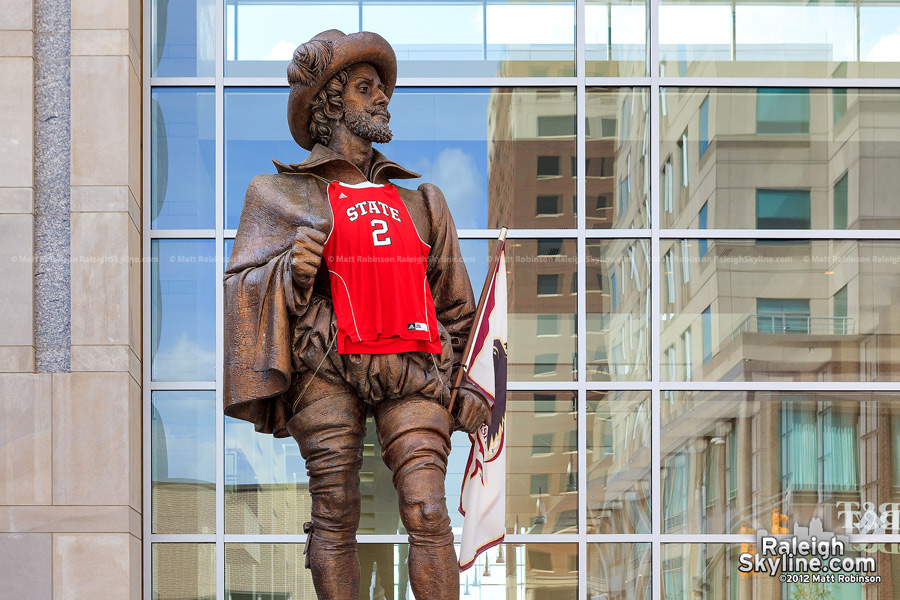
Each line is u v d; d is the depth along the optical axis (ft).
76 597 26.50
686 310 30.83
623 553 29.68
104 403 27.17
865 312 31.04
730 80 31.76
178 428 29.37
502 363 23.34
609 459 30.07
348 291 21.49
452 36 31.65
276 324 21.16
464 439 29.76
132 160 28.71
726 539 29.91
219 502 29.14
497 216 30.94
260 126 30.81
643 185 31.27
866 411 30.66
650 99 31.60
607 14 31.91
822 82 31.83
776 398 30.60
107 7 28.55
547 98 31.53
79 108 28.22
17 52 28.12
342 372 21.56
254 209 22.22
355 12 31.58
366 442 29.50
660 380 30.48
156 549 28.89
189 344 29.68
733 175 31.45
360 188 22.48
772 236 31.22
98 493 26.86
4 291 27.37
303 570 29.09
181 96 30.66
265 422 22.30
